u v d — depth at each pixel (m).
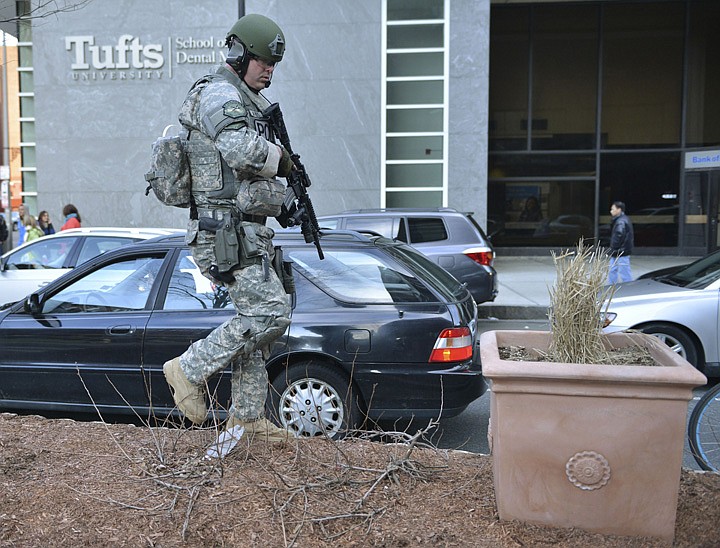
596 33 20.78
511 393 2.60
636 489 2.55
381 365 4.82
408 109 16.38
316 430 4.86
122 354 5.10
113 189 16.69
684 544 2.59
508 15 20.91
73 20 16.38
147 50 16.36
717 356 6.95
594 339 2.80
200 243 3.10
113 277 5.41
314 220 3.33
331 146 16.36
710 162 20.11
